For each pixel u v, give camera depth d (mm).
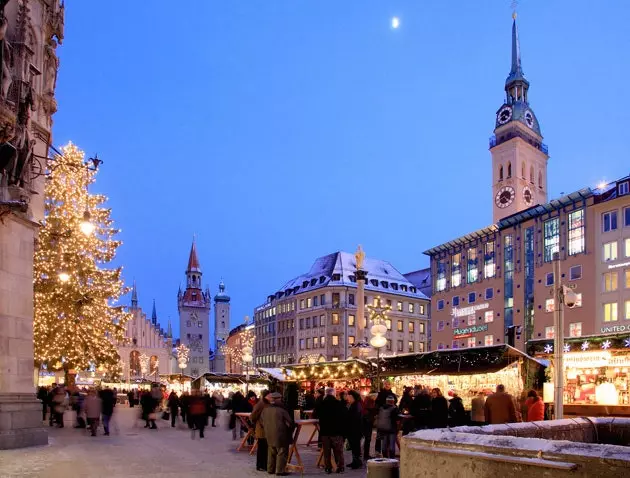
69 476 11828
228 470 13203
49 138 21094
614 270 52469
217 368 195500
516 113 87438
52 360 33688
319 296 94438
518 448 4508
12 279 16953
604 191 54562
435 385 26094
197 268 170000
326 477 12570
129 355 109188
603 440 7191
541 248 60688
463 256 71750
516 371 21547
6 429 16266
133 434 23594
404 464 5645
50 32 21328
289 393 33625
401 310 97312
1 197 16672
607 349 19719
